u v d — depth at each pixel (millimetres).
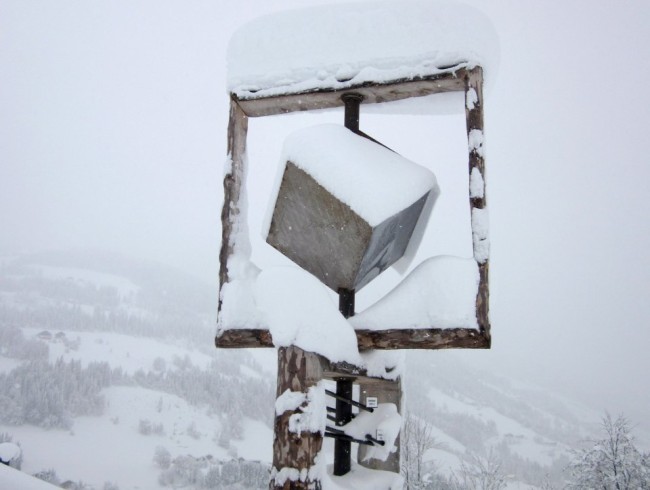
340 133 2941
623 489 14062
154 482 43031
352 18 3127
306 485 2096
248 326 2699
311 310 2387
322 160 2738
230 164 3170
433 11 2979
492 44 2930
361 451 3500
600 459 14797
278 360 2346
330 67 3107
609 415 15234
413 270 2639
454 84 2977
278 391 2271
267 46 3258
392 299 2549
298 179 2777
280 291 2451
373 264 3076
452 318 2373
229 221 3049
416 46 2971
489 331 2359
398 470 3377
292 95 3174
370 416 3428
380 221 2613
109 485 40188
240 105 3295
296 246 3004
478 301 2379
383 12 3076
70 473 42938
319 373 2289
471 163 2633
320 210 2764
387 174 2820
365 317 2564
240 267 2916
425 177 2996
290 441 2150
